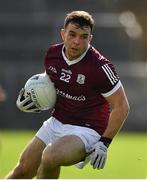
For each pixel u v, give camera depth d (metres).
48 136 21.91
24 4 98.56
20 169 21.92
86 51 21.08
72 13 20.70
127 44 90.38
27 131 74.50
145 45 103.56
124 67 82.81
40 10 98.69
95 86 21.00
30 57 88.75
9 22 90.56
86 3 99.56
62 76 21.41
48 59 21.78
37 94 21.78
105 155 20.30
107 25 90.50
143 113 77.94
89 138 21.03
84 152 20.77
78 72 21.03
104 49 89.50
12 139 60.56
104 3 100.25
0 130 75.94
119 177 35.94
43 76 22.16
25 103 22.08
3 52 89.06
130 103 78.25
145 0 111.31
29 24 90.06
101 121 21.48
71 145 20.41
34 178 22.56
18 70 78.75
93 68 20.84
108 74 20.70
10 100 77.06
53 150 20.19
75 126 21.50
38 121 76.19
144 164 43.78
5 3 98.19
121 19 94.62
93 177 35.66
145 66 84.25
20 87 77.94
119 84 20.83
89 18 20.62
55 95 21.86
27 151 21.97
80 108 21.44
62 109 21.80
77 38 20.53
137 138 67.12
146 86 80.12
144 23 109.31
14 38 89.81
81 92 21.20
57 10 99.06
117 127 20.55
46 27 89.50
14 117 76.62
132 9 107.81
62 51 21.53
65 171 38.28
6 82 77.81
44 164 20.23
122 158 47.97
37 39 89.25
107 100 21.03
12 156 46.28
